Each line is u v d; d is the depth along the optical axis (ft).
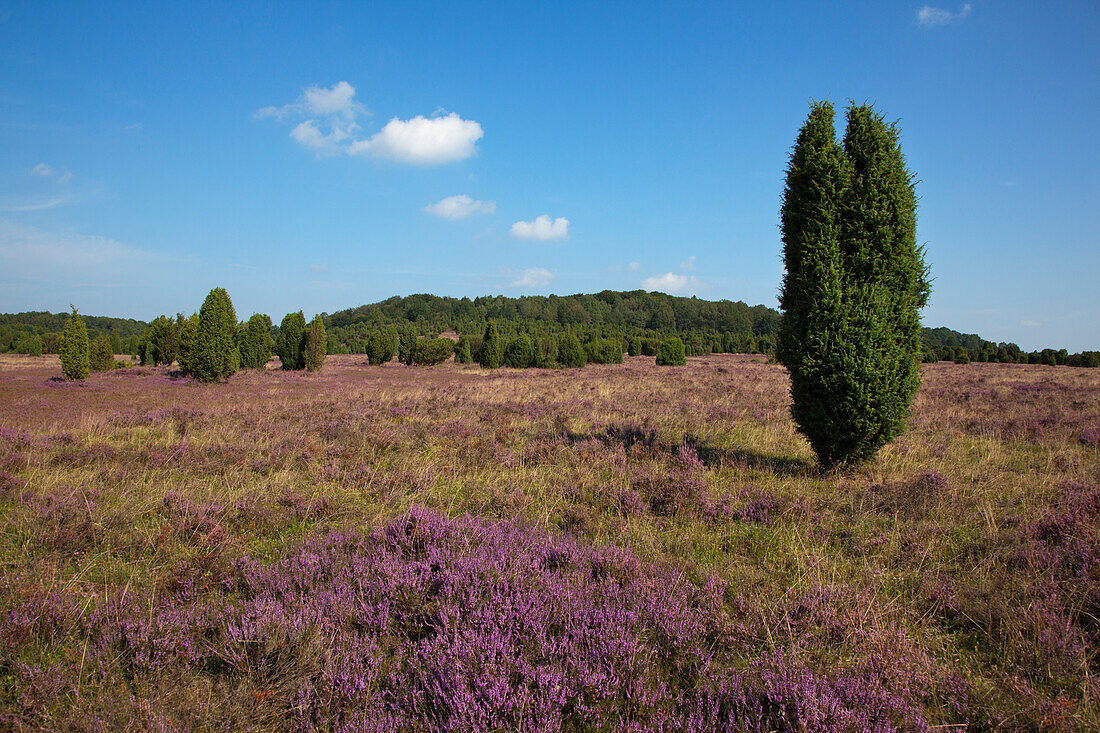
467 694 8.16
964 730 8.60
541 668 8.82
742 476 24.39
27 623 10.18
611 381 83.25
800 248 25.02
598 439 31.91
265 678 8.98
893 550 15.46
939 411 44.01
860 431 24.12
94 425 35.42
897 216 24.21
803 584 13.37
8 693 8.73
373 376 99.55
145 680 9.10
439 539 14.66
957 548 15.76
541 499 20.71
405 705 8.71
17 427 35.06
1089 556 13.55
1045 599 11.91
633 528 17.65
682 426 38.06
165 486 21.27
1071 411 43.91
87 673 9.43
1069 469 24.14
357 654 9.50
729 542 16.60
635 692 8.91
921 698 9.24
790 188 26.17
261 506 18.44
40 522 16.02
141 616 10.92
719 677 9.46
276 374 99.76
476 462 26.37
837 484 22.50
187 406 48.52
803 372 24.53
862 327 23.84
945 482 21.04
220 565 13.65
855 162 24.89
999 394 61.16
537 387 71.67
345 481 22.79
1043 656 10.16
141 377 86.12
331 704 8.55
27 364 122.52
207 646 10.00
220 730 8.08
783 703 8.49
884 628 10.93
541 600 11.26
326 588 12.22
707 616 11.35
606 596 11.79
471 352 168.96
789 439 32.73
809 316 24.50
